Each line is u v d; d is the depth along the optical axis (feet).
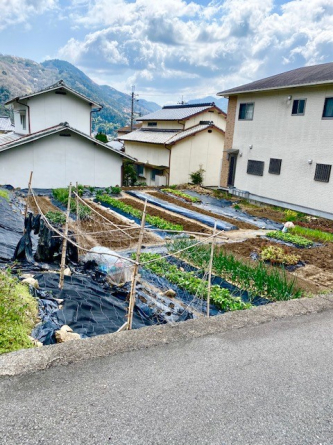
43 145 56.65
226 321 11.59
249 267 24.66
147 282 22.41
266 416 7.30
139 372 8.47
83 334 13.47
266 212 51.65
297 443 6.66
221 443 6.50
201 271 23.93
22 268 19.51
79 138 59.31
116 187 59.72
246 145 60.49
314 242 37.22
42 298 15.49
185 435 6.62
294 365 9.27
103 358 8.95
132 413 7.07
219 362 9.17
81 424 6.69
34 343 10.43
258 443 6.59
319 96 46.85
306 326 11.61
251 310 12.60
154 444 6.35
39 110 63.52
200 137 77.10
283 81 52.90
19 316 11.57
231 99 63.00
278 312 12.57
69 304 15.69
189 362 9.05
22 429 6.47
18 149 54.95
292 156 52.03
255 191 59.41
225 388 8.11
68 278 19.38
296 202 52.26
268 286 21.47
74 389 7.68
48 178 58.34
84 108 67.26
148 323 16.30
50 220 35.65
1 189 47.57
